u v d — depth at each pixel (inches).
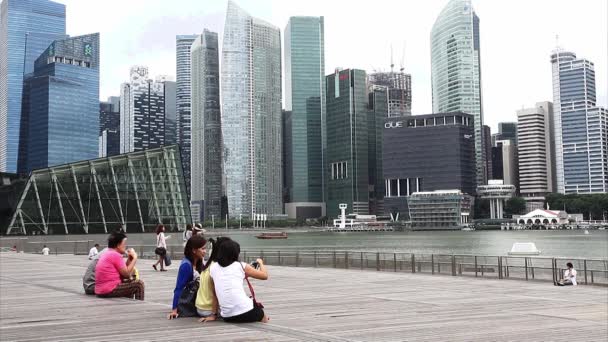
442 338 482.3
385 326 552.4
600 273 1250.0
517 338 484.1
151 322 530.9
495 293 929.5
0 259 1891.0
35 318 590.9
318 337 458.0
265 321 522.0
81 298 757.9
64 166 3641.7
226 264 518.6
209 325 507.8
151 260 1947.6
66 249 2699.3
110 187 3762.3
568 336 496.1
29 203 3479.3
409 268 1507.1
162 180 3966.5
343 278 1232.2
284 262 1819.6
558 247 7568.9
